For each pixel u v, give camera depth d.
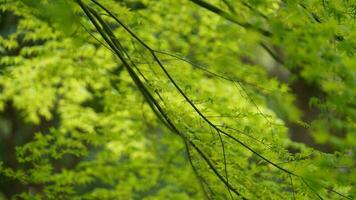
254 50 6.75
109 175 7.74
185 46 6.82
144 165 7.77
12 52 8.42
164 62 5.17
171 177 7.58
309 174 3.91
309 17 3.67
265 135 4.68
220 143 4.81
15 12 6.05
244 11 4.67
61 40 6.36
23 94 7.38
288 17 3.42
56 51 6.51
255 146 4.66
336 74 3.40
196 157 5.03
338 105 3.21
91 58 6.76
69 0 2.86
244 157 5.38
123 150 7.63
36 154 6.68
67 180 7.11
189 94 5.08
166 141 7.24
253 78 5.23
